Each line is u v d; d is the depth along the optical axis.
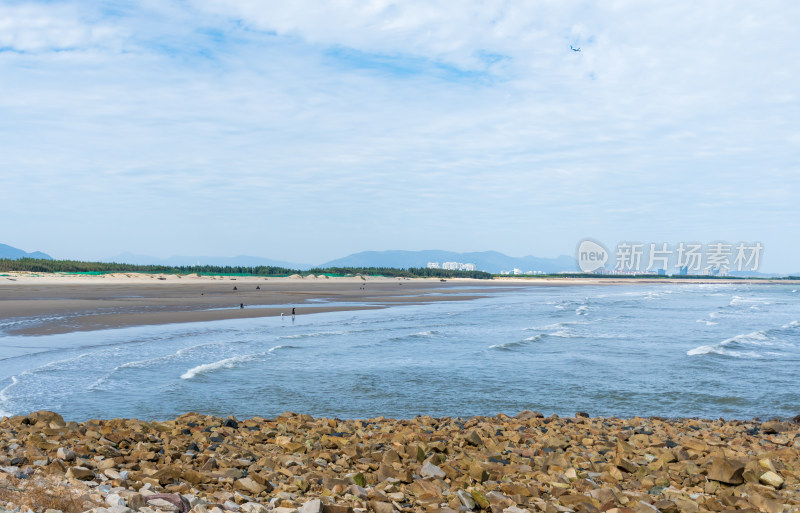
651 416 20.38
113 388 21.89
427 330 44.75
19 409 18.42
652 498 9.30
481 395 22.72
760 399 22.86
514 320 56.25
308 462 10.52
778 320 61.03
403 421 16.94
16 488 6.45
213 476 8.77
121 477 8.01
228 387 22.75
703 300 106.44
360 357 30.94
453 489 9.26
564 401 22.17
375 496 8.34
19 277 127.00
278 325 47.12
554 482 10.04
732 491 9.88
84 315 51.34
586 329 48.38
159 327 43.56
